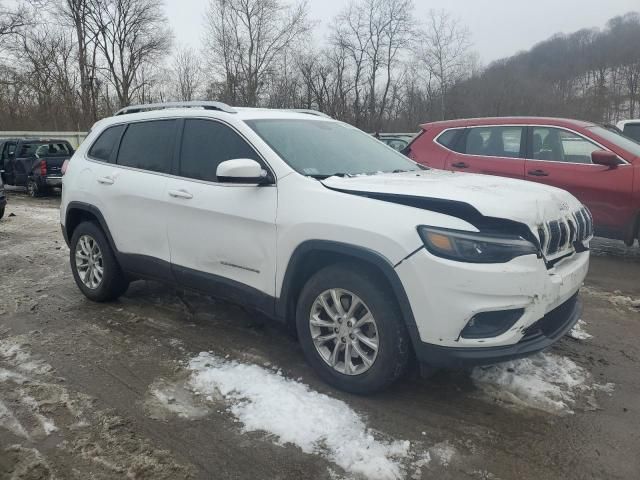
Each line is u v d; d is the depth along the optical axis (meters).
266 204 3.54
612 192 6.25
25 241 8.48
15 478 2.60
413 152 7.71
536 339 3.03
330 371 3.35
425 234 2.88
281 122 4.12
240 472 2.64
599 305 5.02
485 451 2.78
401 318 3.05
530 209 3.04
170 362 3.82
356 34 41.00
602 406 3.19
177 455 2.77
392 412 3.12
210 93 42.56
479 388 3.39
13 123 36.66
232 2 40.16
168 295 5.35
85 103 38.47
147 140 4.59
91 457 2.75
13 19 32.03
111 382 3.54
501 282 2.80
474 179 3.68
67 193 5.20
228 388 3.41
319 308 3.40
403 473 2.62
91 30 39.56
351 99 41.59
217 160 3.96
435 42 40.53
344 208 3.18
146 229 4.41
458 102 40.59
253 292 3.69
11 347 4.11
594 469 2.63
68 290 5.61
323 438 2.88
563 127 6.68
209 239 3.91
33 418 3.11
